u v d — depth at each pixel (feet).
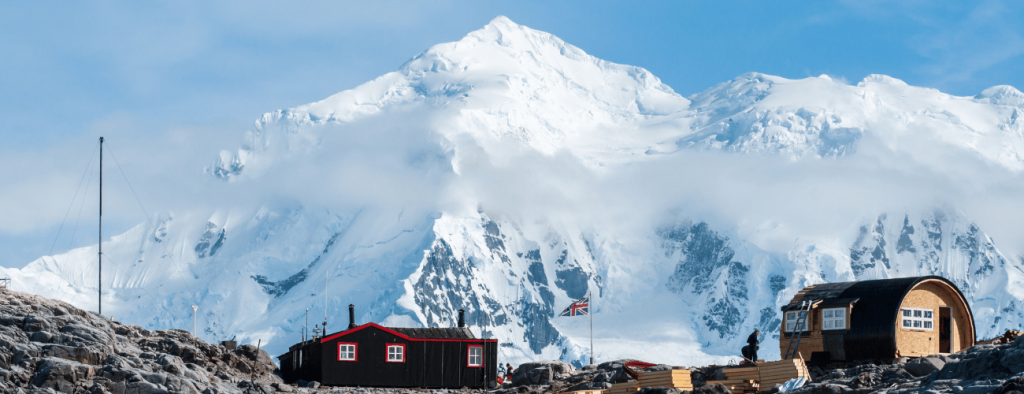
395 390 375.66
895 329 281.33
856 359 288.10
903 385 217.97
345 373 385.91
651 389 239.09
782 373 246.68
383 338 393.09
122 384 253.85
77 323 289.94
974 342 296.10
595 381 317.01
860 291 295.89
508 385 382.01
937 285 294.25
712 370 287.28
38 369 255.91
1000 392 179.52
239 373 360.89
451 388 396.16
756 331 289.12
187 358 331.16
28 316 283.59
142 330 353.51
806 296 308.19
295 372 415.85
